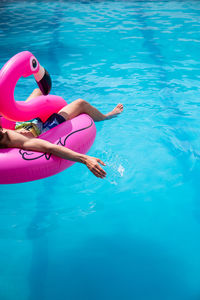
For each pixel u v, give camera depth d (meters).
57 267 2.04
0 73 2.59
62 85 4.45
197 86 4.35
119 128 3.53
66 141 2.82
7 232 2.32
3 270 2.03
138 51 5.53
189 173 2.84
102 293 1.88
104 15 7.68
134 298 1.84
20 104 2.81
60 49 5.68
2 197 2.67
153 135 3.39
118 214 2.45
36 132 2.98
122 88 4.35
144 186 2.72
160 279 1.95
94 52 5.52
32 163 2.63
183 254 2.11
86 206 2.54
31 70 2.72
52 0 9.34
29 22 7.29
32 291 1.89
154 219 2.39
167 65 4.99
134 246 2.18
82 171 2.95
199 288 1.89
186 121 3.61
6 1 9.38
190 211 2.45
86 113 3.37
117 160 3.03
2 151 2.68
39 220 2.43
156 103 3.99
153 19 7.27
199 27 6.64
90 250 2.16
